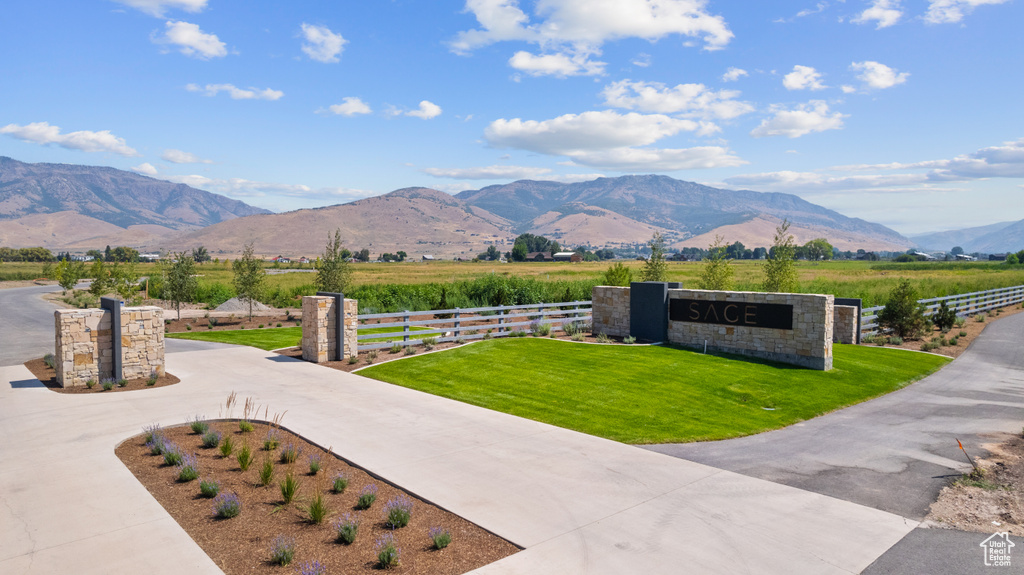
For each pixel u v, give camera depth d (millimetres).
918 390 14953
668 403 12828
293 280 57125
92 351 13977
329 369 16203
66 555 5996
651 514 7332
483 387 14062
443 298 32344
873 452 10055
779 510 7562
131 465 8711
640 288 20188
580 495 7883
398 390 13867
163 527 6684
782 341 16953
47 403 12227
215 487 7641
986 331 25375
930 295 35312
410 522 7012
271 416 11414
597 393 13469
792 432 11219
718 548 6469
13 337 22562
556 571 5895
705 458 9602
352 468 8844
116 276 40969
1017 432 11328
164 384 14156
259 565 5895
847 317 21531
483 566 5973
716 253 30828
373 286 38719
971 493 8266
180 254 29016
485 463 9047
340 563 5977
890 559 6320
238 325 26750
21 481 8000
